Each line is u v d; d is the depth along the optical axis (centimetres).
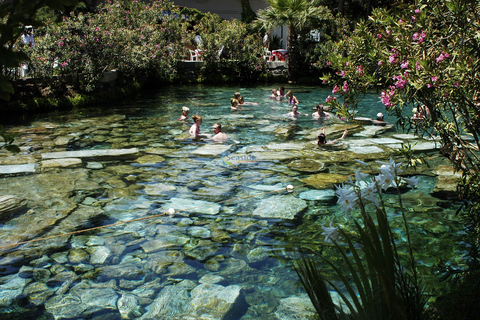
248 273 427
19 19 150
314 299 244
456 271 394
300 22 2480
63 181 705
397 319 223
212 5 3186
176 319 353
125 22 2064
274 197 642
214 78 2512
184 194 658
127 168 787
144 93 1977
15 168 764
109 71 1798
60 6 156
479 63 394
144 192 664
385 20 477
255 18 3056
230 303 373
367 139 1023
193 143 984
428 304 341
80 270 434
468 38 426
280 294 389
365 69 517
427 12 461
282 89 1834
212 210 595
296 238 506
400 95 453
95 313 362
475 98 438
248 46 2555
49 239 502
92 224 545
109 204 613
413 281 309
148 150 918
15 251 472
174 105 1595
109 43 1552
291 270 432
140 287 402
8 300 380
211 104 1627
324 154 884
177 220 561
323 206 606
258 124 1222
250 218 566
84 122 1230
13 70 1335
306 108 1541
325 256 457
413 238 499
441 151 436
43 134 1058
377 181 260
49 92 1473
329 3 3158
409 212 581
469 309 308
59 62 1432
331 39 2619
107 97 1677
